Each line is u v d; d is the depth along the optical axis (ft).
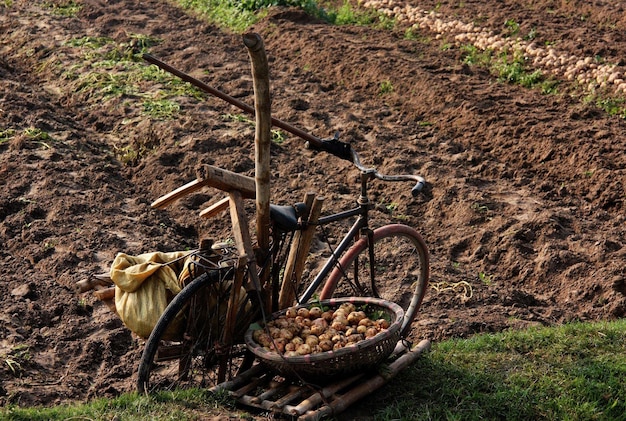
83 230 26.58
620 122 36.76
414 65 42.47
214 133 34.30
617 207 30.68
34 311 22.29
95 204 28.43
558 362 18.16
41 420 15.75
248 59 44.98
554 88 40.91
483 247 27.63
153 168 31.83
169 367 20.38
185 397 16.16
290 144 34.76
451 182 31.30
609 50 44.24
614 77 39.93
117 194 29.60
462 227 28.71
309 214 17.37
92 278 17.76
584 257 26.81
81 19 51.39
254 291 16.49
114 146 34.06
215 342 16.49
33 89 39.50
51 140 32.96
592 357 18.47
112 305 17.48
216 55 45.01
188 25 51.39
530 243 27.73
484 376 17.40
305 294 18.11
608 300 24.81
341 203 29.48
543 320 23.43
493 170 32.96
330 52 44.39
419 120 38.01
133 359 20.71
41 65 42.78
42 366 20.30
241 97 39.11
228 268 16.46
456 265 26.68
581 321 23.94
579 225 28.84
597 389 17.04
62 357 20.80
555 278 26.04
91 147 33.55
